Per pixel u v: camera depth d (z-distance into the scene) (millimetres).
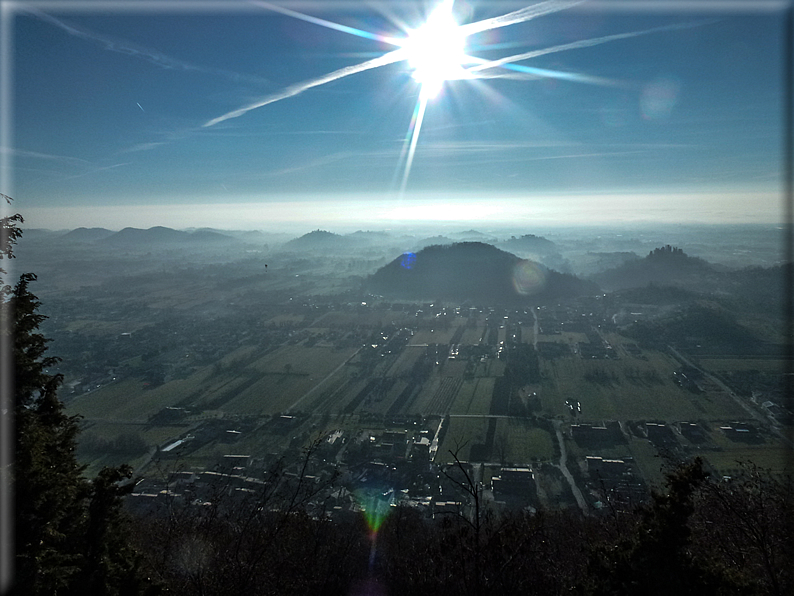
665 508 6109
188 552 9547
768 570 6898
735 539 8117
